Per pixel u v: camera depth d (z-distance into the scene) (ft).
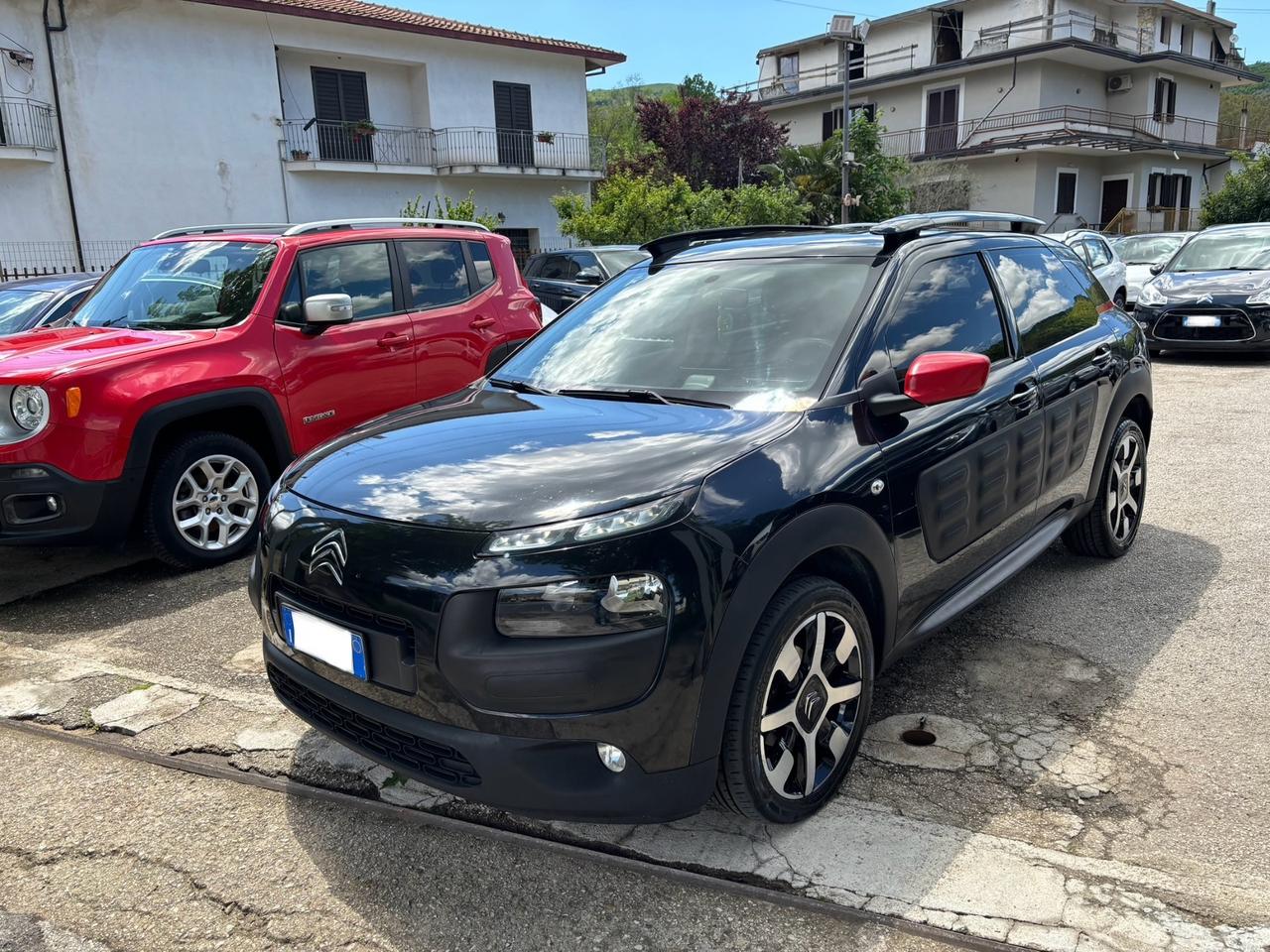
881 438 9.03
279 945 7.15
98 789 9.30
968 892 7.43
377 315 18.30
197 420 15.72
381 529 7.68
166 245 18.97
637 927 7.22
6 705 11.01
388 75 77.30
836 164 93.09
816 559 8.38
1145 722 10.01
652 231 72.74
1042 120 103.60
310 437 16.90
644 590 7.04
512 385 11.05
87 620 13.74
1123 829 8.19
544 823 8.57
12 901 7.72
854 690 8.68
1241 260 37.47
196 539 15.58
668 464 7.83
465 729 7.18
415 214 73.82
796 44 130.82
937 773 9.14
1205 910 7.14
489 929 7.25
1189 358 37.68
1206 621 12.51
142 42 63.00
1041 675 11.13
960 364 8.73
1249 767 9.10
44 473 13.50
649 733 7.12
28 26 58.70
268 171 69.82
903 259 10.60
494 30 82.69
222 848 8.35
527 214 86.12
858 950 6.92
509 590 7.02
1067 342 12.87
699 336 10.55
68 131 60.80
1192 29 123.75
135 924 7.43
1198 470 20.33
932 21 116.06
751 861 7.91
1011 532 11.44
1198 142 119.85
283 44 69.36
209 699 11.07
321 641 8.02
